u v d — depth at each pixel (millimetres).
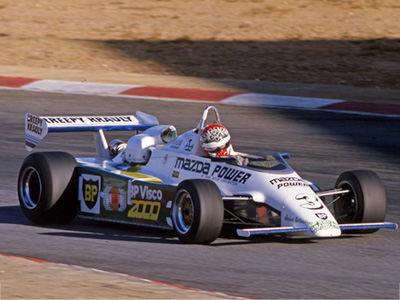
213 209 26359
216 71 81438
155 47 94875
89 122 35531
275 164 29031
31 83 70000
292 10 124125
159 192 28625
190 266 24172
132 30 108125
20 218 32656
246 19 116188
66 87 68500
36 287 20000
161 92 66188
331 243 28078
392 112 59031
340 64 84688
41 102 62281
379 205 28469
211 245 27281
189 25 111750
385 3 130875
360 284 22438
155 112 58625
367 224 27625
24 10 123688
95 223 31984
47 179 30547
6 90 67062
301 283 22344
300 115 57969
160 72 81062
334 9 124812
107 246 27109
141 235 29281
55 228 30703
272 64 85062
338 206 30156
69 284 20453
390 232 30312
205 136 29641
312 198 27297
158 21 115125
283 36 103250
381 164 44500
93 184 31125
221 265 24375
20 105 61219
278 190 27391
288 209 26672
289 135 51750
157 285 20859
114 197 30406
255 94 65188
